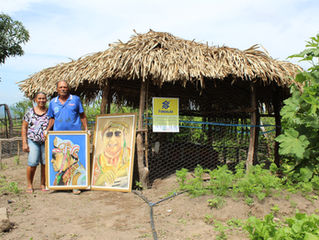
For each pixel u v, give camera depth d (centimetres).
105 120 530
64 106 490
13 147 945
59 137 492
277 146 618
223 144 739
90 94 720
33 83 633
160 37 539
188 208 396
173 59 489
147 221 367
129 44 529
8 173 639
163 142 714
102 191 495
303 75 475
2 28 1376
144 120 543
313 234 263
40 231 340
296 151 440
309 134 476
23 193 474
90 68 526
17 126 1130
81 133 500
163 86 692
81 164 500
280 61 571
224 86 648
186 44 538
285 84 540
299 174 469
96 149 522
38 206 420
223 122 746
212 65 494
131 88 653
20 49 1443
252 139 546
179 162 691
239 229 334
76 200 452
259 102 699
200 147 702
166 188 505
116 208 418
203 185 480
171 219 371
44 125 485
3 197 443
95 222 367
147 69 476
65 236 328
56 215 390
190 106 789
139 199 455
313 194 440
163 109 509
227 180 423
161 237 321
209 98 725
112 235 329
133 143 499
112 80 574
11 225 346
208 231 332
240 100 678
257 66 500
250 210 381
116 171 501
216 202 392
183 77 472
